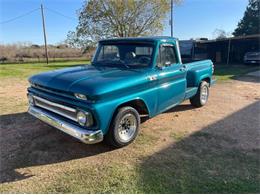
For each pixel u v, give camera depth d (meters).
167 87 5.17
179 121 6.05
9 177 3.59
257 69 19.09
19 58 38.78
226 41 26.98
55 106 4.24
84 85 3.80
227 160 4.12
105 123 3.93
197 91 7.01
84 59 40.28
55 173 3.71
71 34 32.38
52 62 33.84
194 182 3.49
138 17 30.39
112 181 3.50
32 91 4.78
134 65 4.95
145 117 5.08
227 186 3.40
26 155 4.23
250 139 4.98
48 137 4.95
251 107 7.42
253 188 3.36
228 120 6.16
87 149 4.46
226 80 13.01
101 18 30.25
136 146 4.61
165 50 5.16
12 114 6.46
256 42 26.41
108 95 3.88
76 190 3.31
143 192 3.26
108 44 5.40
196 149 4.52
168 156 4.24
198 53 25.77
